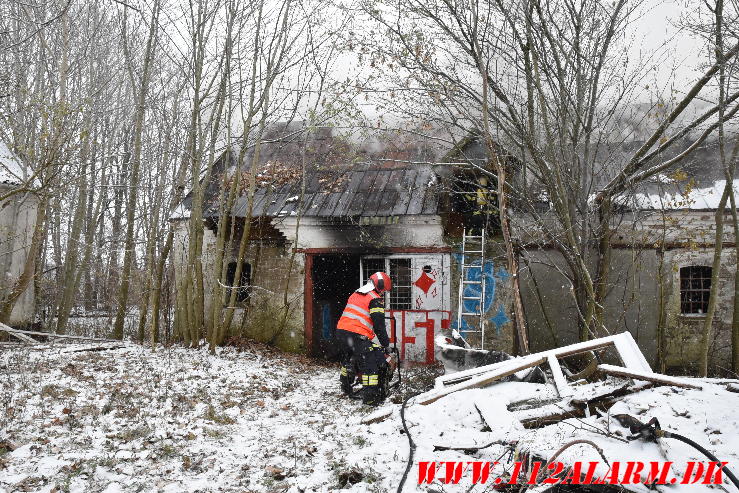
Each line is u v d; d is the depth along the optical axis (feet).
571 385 20.07
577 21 30.58
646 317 37.88
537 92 30.55
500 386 19.84
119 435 17.19
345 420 20.29
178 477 14.11
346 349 24.66
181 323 41.09
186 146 42.98
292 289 41.14
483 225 37.06
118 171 64.75
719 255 29.27
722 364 37.11
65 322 44.55
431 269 38.37
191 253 39.09
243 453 16.19
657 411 15.37
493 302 37.11
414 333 38.45
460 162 34.40
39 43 42.42
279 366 34.88
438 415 18.03
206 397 23.44
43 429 17.38
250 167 46.34
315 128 38.17
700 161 39.42
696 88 28.22
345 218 38.99
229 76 39.09
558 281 38.47
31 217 41.32
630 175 32.17
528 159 33.04
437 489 12.46
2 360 29.04
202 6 38.45
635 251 38.09
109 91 51.52
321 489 13.21
